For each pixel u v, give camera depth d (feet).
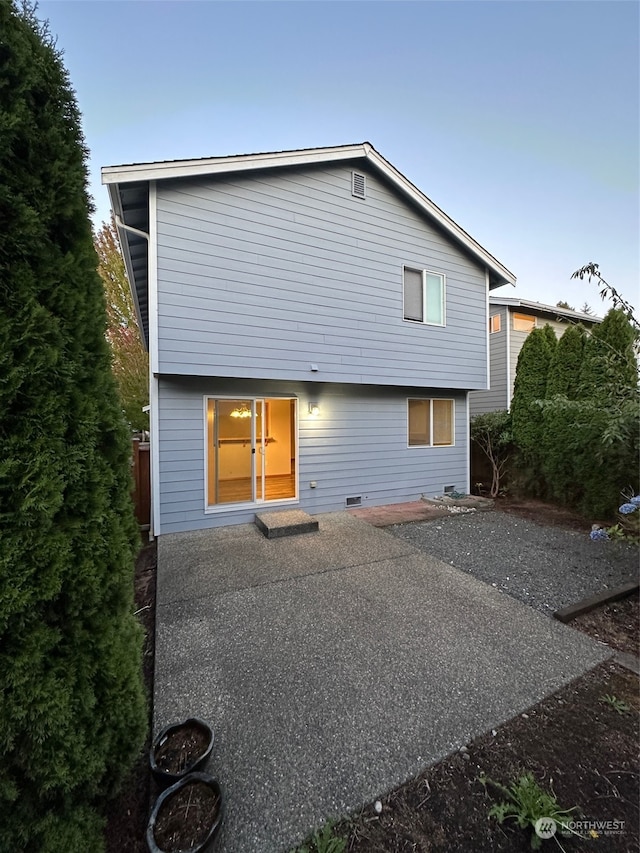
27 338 4.22
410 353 23.85
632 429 12.87
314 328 20.44
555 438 23.70
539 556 15.38
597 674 8.09
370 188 22.12
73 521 4.53
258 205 18.79
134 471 18.89
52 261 4.57
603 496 20.52
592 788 5.42
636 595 12.07
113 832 4.89
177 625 10.08
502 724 6.68
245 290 18.53
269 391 21.08
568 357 23.49
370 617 10.50
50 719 4.00
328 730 6.55
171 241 16.93
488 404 42.29
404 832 4.88
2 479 4.00
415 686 7.68
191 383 18.79
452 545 16.71
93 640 4.59
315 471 22.65
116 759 4.81
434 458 27.25
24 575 4.01
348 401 23.68
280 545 16.57
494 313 41.65
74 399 4.66
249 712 6.98
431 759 5.96
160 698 7.36
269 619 10.39
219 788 5.08
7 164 4.27
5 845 3.74
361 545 16.61
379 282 22.54
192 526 18.92
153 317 16.70
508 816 5.02
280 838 4.82
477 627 9.98
